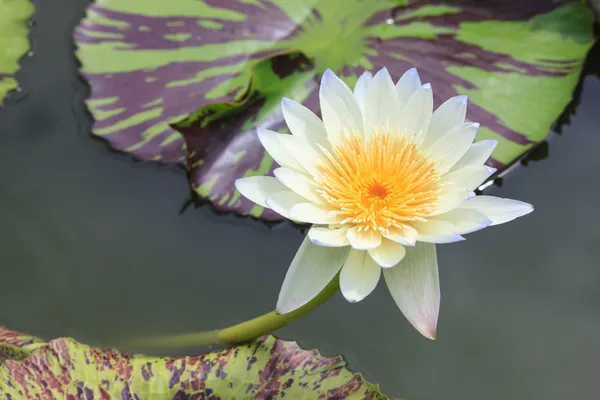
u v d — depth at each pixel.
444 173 0.93
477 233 1.01
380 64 1.03
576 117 1.04
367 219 0.91
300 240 1.01
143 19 1.06
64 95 1.04
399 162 0.92
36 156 1.03
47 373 0.94
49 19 1.07
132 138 1.03
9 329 0.97
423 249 0.92
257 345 0.96
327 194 0.92
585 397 0.97
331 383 0.94
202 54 1.04
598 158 1.03
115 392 0.94
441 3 1.06
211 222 1.01
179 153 1.02
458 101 0.93
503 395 0.97
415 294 0.91
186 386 0.94
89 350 0.95
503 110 1.03
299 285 0.92
